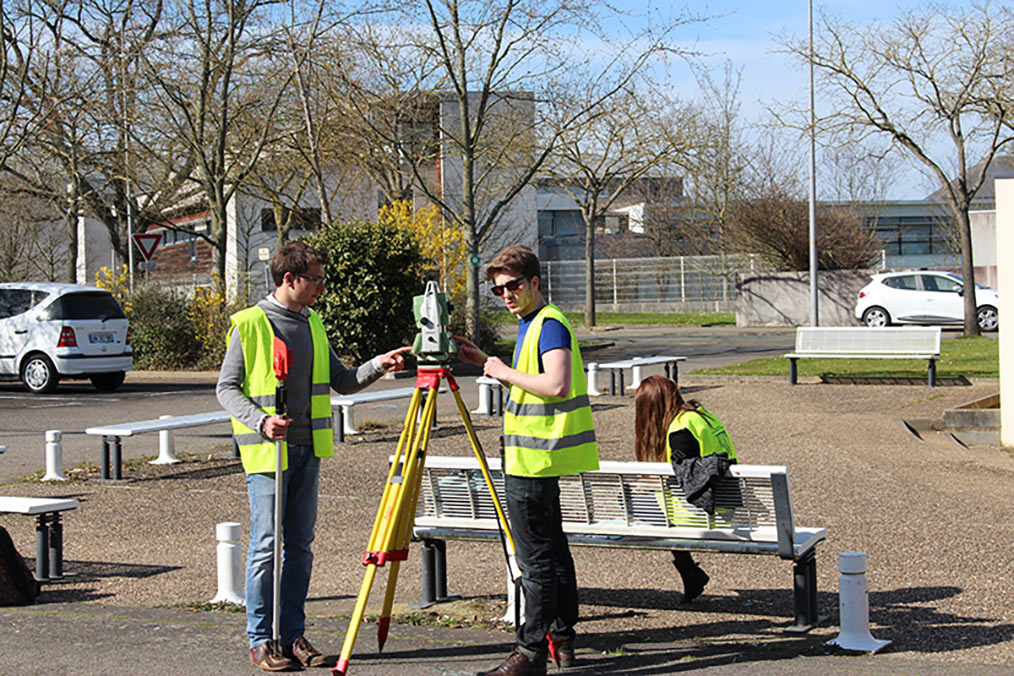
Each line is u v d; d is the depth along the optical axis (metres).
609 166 35.84
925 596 6.41
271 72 25.34
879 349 18.55
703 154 35.31
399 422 15.57
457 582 6.98
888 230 59.06
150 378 24.36
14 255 42.78
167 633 5.74
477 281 25.52
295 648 5.18
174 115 26.30
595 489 6.21
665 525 6.09
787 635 5.64
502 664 4.91
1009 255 12.70
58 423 16.08
